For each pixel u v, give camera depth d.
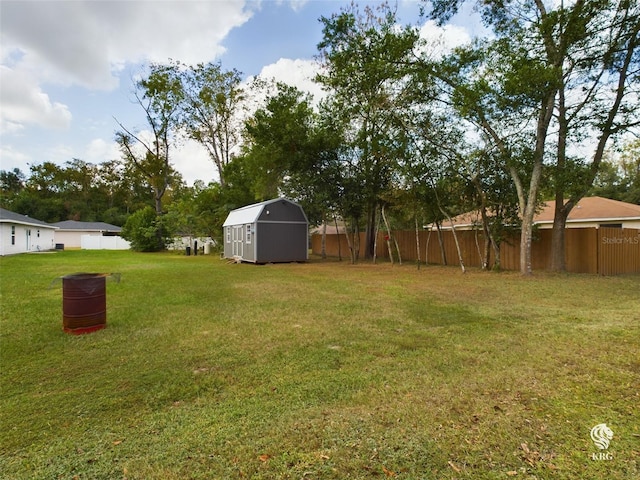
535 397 2.82
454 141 11.48
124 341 4.41
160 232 27.53
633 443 2.18
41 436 2.34
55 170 46.06
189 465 2.03
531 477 1.89
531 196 10.09
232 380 3.23
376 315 5.72
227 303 6.78
